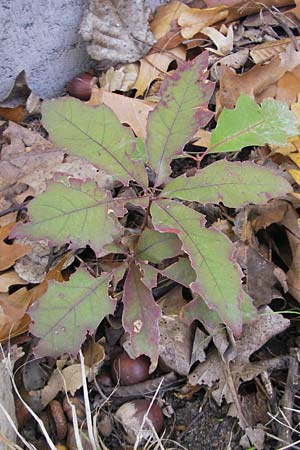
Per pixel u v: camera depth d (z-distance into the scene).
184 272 0.28
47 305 0.27
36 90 0.40
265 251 0.33
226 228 0.33
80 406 0.30
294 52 0.37
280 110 0.29
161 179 0.28
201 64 0.28
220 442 0.29
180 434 0.30
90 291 0.27
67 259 0.33
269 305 0.32
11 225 0.33
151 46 0.39
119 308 0.32
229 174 0.27
